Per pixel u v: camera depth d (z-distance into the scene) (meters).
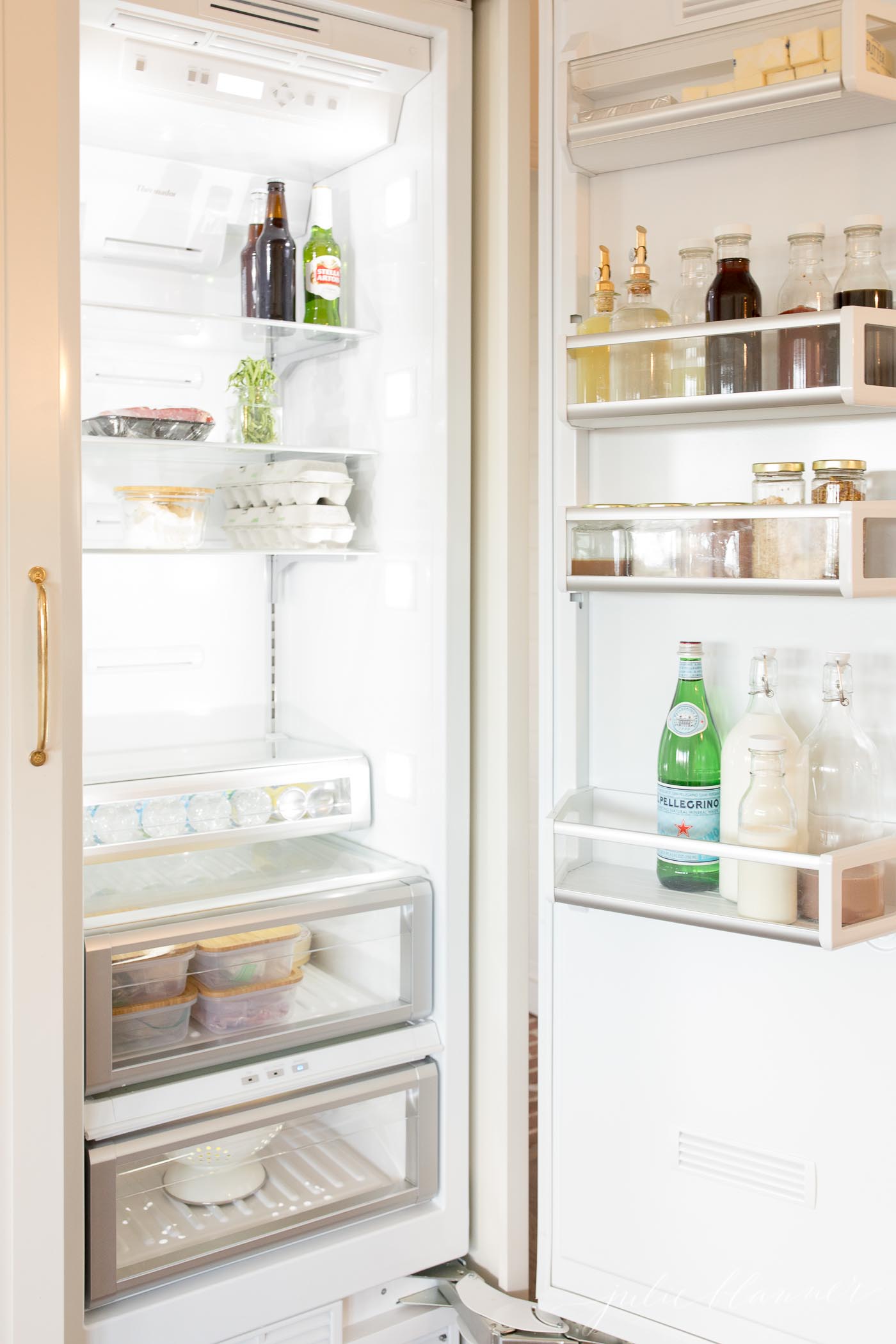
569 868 1.46
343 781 1.78
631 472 1.48
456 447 1.63
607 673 1.51
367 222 1.79
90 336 1.74
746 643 1.40
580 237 1.47
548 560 1.53
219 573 1.95
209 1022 1.53
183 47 1.46
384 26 1.55
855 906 1.21
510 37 1.58
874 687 1.30
